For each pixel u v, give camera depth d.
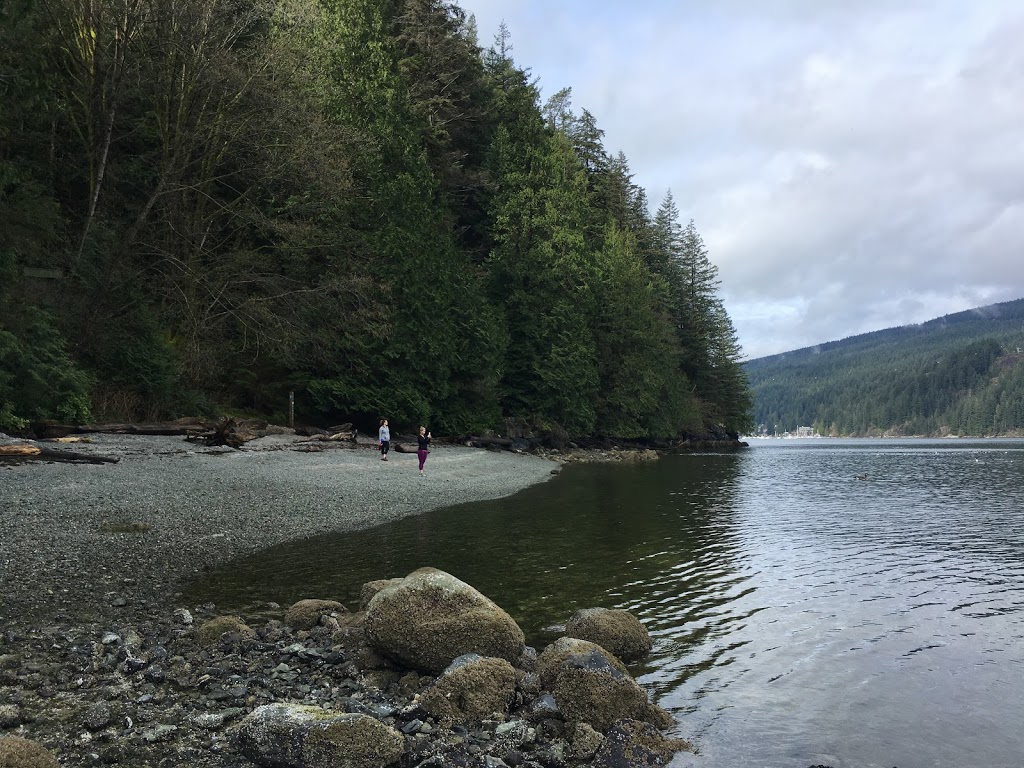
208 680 5.74
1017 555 12.84
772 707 5.84
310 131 29.95
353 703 5.28
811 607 9.09
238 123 29.22
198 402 27.17
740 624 8.30
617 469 38.94
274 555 11.64
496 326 44.31
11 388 18.56
